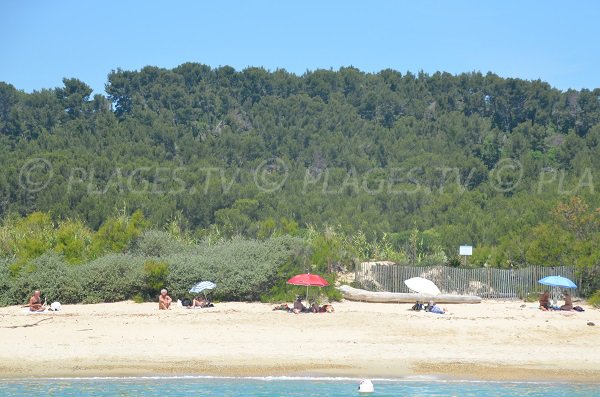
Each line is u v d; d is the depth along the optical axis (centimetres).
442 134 12206
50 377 3017
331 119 12800
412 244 7100
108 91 13262
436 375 3095
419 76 14425
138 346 3462
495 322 3931
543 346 3544
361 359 3306
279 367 3183
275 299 4581
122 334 3656
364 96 13575
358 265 5153
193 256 4962
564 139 12025
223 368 3161
